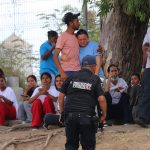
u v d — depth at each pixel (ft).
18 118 56.34
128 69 60.39
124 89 52.44
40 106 51.83
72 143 38.27
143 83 47.88
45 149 45.21
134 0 51.83
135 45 60.70
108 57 60.70
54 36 56.90
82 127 37.52
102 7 57.00
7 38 75.92
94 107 38.17
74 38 48.83
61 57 48.62
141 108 47.32
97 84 38.06
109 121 51.96
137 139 44.11
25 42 76.33
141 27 60.75
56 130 48.47
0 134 50.52
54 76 56.75
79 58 49.03
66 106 37.99
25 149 45.78
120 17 60.03
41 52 57.62
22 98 56.13
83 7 63.62
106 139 44.96
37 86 56.95
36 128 51.65
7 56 77.51
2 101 55.88
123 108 51.88
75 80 38.17
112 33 60.75
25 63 77.36
